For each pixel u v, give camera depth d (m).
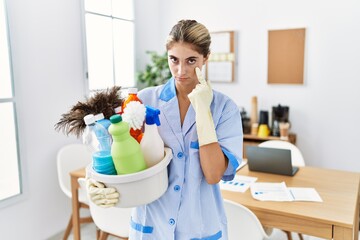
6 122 2.28
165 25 3.81
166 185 1.01
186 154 1.06
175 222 1.06
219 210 1.14
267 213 1.54
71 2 2.67
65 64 2.65
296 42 3.12
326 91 3.08
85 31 2.81
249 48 3.37
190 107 1.07
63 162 2.48
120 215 1.74
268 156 2.00
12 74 2.25
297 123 3.24
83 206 2.44
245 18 3.34
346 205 1.55
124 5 3.33
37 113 2.44
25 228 2.41
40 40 2.43
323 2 2.99
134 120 0.92
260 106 3.39
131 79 3.51
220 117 1.07
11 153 2.33
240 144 1.06
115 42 3.25
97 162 0.91
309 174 2.02
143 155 0.95
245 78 3.43
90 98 1.03
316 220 1.42
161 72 3.46
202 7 3.55
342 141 3.07
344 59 2.97
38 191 2.49
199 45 0.94
